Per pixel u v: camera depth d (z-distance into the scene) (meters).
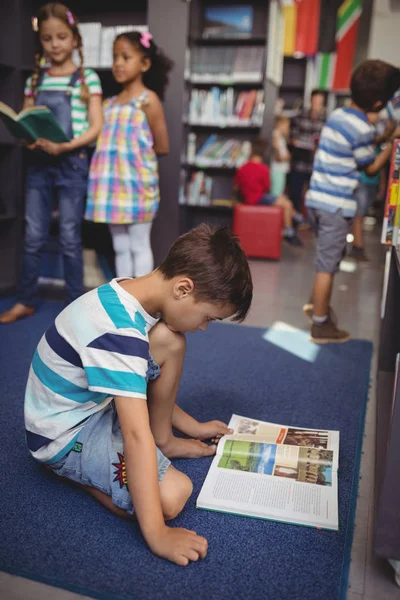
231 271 1.09
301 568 1.10
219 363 2.25
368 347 2.53
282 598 1.02
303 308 3.14
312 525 1.21
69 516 1.24
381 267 4.52
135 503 1.09
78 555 1.12
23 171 3.26
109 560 1.10
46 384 1.21
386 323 2.01
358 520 1.28
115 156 2.73
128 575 1.06
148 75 3.43
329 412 1.82
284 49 7.24
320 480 1.34
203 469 1.43
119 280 1.21
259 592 1.04
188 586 1.04
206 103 4.70
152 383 1.33
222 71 4.63
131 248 2.92
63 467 1.24
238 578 1.07
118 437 1.23
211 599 1.01
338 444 1.50
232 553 1.13
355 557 1.16
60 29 2.64
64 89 2.71
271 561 1.12
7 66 3.10
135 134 2.72
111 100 2.94
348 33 7.29
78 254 2.86
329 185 2.44
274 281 3.92
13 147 3.17
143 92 2.79
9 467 1.43
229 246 1.11
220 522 1.23
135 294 1.14
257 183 4.77
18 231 3.26
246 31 4.68
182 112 3.57
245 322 2.86
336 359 2.35
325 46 7.38
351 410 1.84
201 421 1.71
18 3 3.08
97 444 1.21
